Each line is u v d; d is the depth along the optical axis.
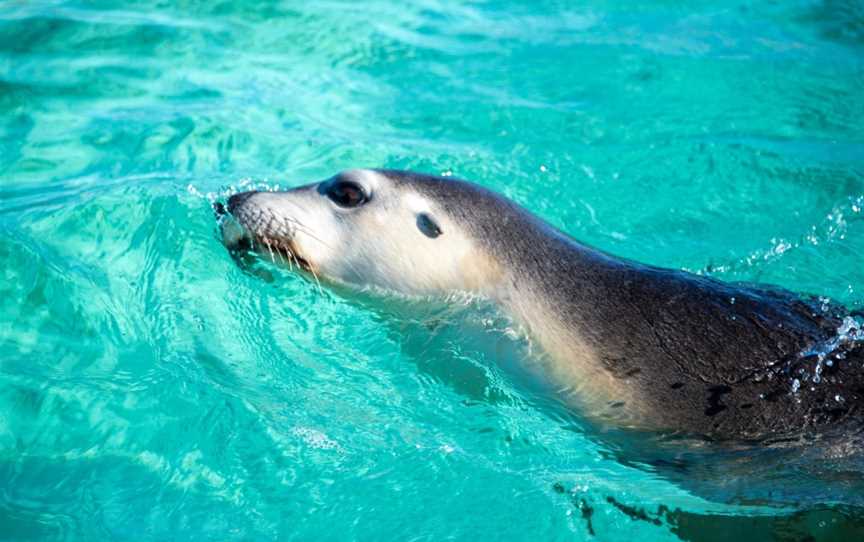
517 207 1.46
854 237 1.66
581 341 1.34
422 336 1.42
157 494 1.23
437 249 1.43
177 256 1.51
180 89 1.90
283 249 1.47
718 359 1.30
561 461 1.30
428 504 1.25
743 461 1.25
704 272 1.58
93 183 1.62
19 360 1.35
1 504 1.21
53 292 1.43
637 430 1.29
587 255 1.41
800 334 1.32
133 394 1.33
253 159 1.73
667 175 1.79
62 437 1.28
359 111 1.91
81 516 1.21
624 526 1.24
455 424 1.34
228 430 1.30
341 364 1.40
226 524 1.21
